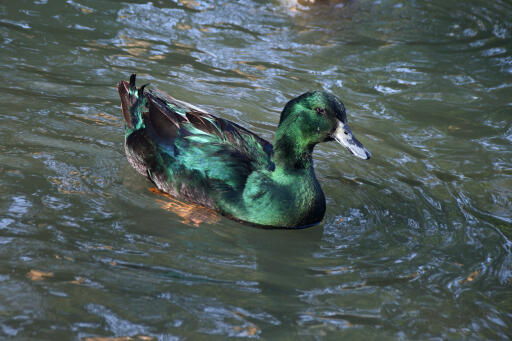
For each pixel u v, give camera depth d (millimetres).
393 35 12930
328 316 5551
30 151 7957
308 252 6707
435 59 11992
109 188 7535
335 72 11125
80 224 6688
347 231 7152
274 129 9188
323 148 9086
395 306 5750
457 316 5652
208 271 6137
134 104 8367
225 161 7391
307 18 13352
